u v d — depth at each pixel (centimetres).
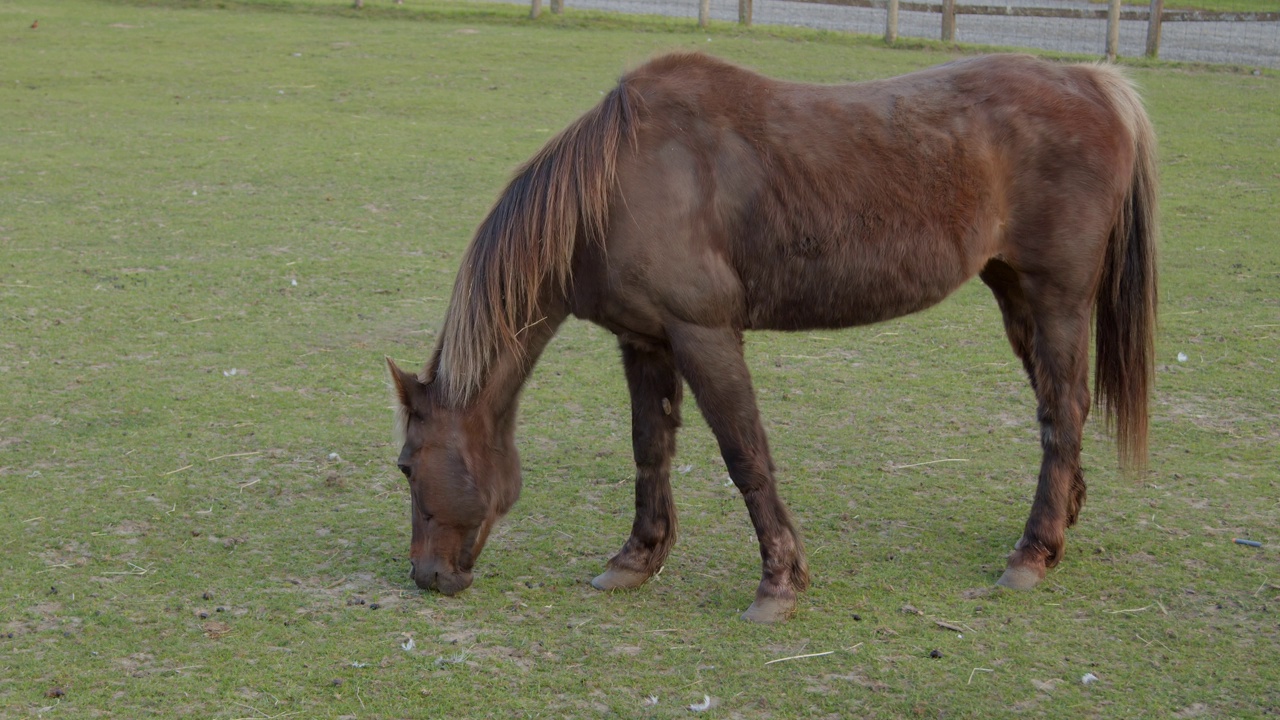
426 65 1573
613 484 505
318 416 571
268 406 581
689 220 374
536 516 473
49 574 409
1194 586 410
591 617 389
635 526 416
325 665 352
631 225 371
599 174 371
